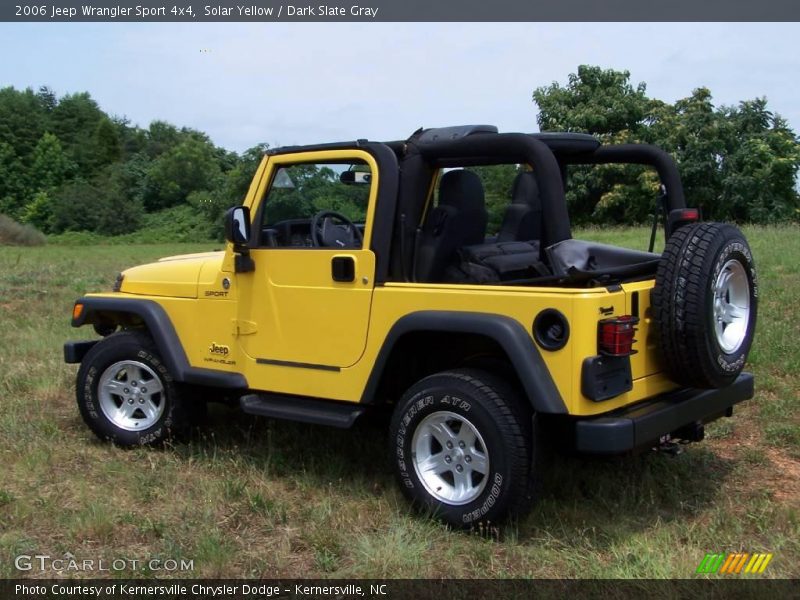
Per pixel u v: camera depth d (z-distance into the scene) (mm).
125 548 4195
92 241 46531
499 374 4418
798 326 7887
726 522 4359
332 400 4863
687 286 4062
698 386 4316
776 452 5438
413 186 4648
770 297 9031
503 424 4070
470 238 4848
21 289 12875
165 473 5133
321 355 4812
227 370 5262
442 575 3848
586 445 3928
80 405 5816
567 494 4750
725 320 4441
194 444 5715
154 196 59281
